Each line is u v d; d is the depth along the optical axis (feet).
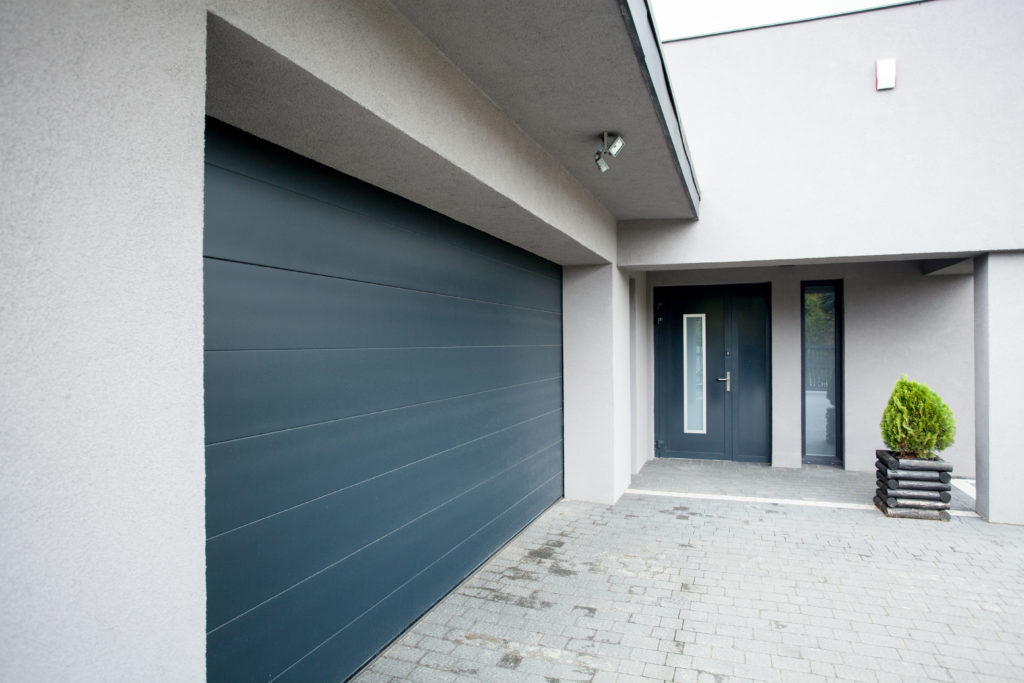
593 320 19.65
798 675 9.38
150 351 4.30
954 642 10.39
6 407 3.46
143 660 4.25
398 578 10.46
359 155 8.24
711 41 19.29
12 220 3.50
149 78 4.31
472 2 7.15
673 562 14.21
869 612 11.55
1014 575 13.32
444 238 12.12
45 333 3.65
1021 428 16.89
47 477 3.66
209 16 4.82
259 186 7.39
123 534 4.11
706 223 19.38
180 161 4.55
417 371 11.05
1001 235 16.84
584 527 16.89
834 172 18.29
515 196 11.16
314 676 8.30
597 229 17.13
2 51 3.46
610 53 8.51
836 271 24.50
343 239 9.00
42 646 3.64
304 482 8.08
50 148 3.68
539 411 17.79
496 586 12.78
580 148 12.62
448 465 12.26
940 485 17.53
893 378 23.93
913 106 17.61
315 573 8.30
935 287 23.54
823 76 18.37
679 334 27.04
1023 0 16.79
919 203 17.56
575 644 10.34
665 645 10.30
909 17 17.65
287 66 5.69
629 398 22.45
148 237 4.29
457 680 9.21
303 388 8.05
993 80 16.99
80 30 3.85
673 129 12.19
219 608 6.68
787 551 14.96
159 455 4.37
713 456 26.71
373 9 6.89
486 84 9.50
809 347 25.61
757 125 18.94
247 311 7.12
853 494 20.56
